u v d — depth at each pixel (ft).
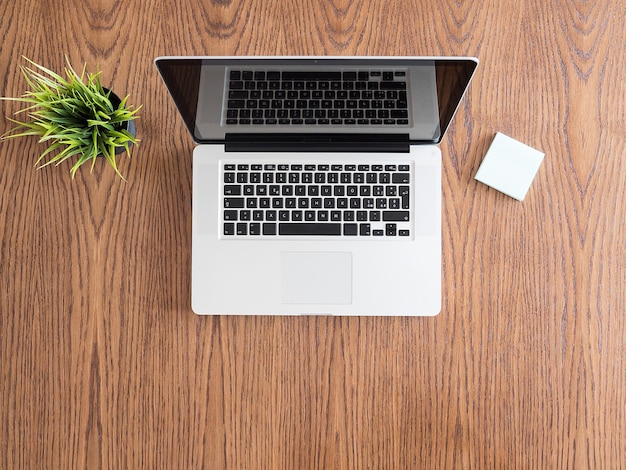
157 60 2.08
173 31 2.74
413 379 2.71
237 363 2.71
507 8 2.73
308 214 2.62
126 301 2.72
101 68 2.73
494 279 2.71
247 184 2.62
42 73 2.73
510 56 2.73
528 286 2.71
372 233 2.63
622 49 2.71
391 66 2.12
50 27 2.73
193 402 2.70
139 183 2.72
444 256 2.72
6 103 2.72
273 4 2.74
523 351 2.70
